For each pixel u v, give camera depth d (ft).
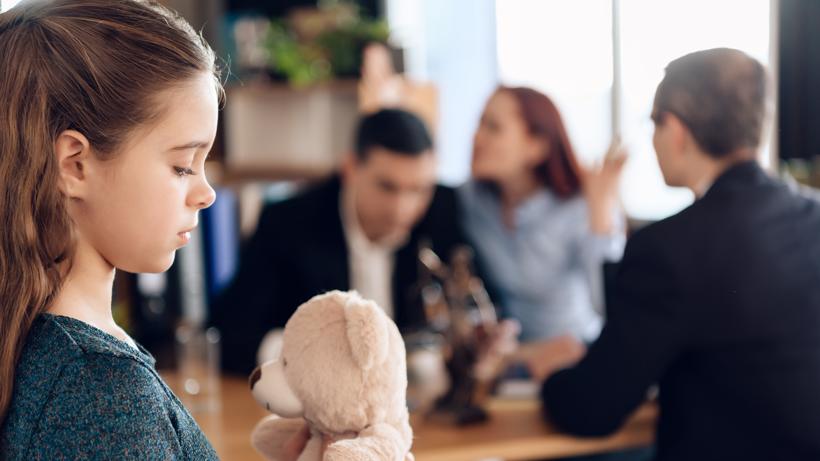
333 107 12.04
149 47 2.34
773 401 4.77
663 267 4.93
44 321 2.29
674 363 5.15
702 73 4.93
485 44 13.88
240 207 8.90
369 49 11.25
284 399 2.93
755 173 4.99
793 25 7.57
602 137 11.21
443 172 14.64
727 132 4.92
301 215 7.56
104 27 2.33
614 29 10.64
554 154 8.04
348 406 2.85
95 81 2.28
